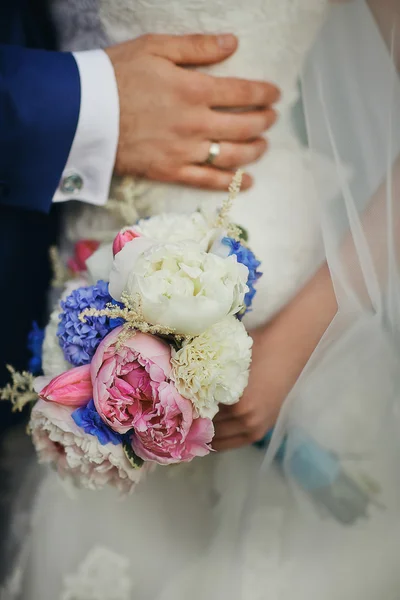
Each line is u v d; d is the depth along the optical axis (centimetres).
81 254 85
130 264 72
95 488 77
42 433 77
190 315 69
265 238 83
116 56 83
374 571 83
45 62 82
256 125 83
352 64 81
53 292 93
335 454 84
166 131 83
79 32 87
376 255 80
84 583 90
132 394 71
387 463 84
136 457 75
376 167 81
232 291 70
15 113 81
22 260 92
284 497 86
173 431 71
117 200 87
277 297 83
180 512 89
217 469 88
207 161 84
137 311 70
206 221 80
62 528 91
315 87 81
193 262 71
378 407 82
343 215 81
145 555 89
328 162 81
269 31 81
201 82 82
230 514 87
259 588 84
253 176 84
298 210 82
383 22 81
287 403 82
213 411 73
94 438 73
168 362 71
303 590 83
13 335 94
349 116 81
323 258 82
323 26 81
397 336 81
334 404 82
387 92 81
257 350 82
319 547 85
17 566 93
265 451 86
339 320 80
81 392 73
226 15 81
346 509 84
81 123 82
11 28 88
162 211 85
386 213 80
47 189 85
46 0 87
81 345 75
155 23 83
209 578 86
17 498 94
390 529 84
